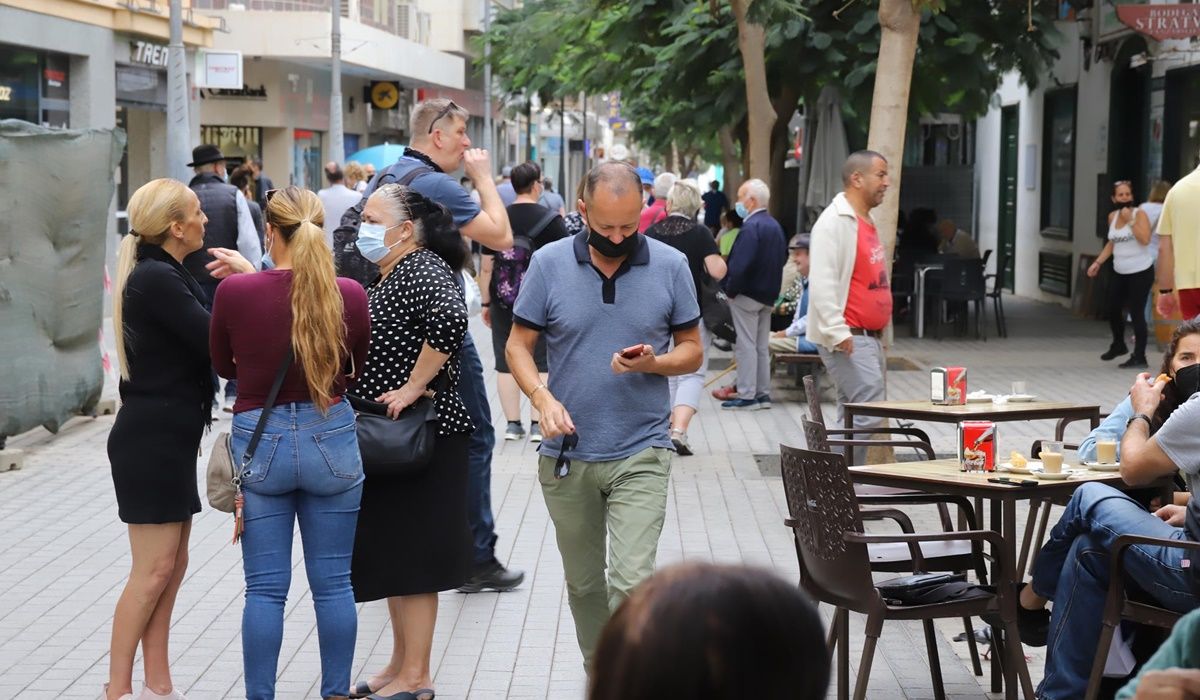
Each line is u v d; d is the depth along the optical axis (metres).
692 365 5.76
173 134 22.27
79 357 12.72
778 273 15.00
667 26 21.20
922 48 19.92
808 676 1.75
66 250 12.36
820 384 16.86
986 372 17.81
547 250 5.83
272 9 37.56
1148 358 19.31
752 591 1.75
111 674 6.02
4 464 11.41
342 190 16.22
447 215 6.48
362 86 46.12
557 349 5.81
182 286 5.75
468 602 7.93
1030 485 5.95
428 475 6.29
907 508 10.33
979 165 34.06
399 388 6.24
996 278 22.36
